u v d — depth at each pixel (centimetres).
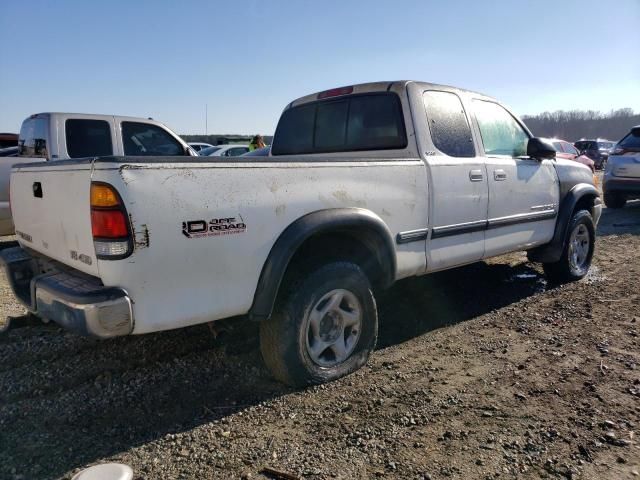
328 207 316
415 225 372
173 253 255
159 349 382
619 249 736
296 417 288
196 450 258
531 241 495
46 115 695
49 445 262
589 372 334
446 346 389
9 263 332
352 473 238
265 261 289
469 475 235
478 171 423
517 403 298
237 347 386
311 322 318
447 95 429
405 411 292
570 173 549
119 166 240
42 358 365
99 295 241
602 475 233
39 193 311
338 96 448
